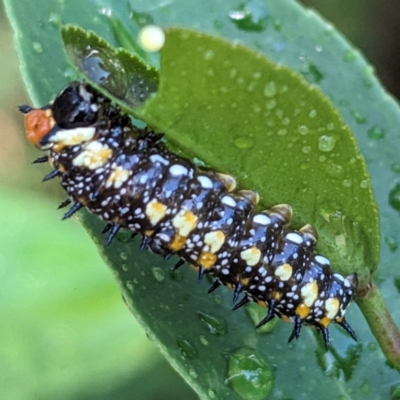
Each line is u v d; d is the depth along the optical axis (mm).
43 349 108
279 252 88
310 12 92
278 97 77
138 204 84
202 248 86
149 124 78
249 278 88
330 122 78
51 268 108
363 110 93
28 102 151
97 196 83
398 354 83
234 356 87
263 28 92
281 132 78
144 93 78
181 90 76
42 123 82
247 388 86
